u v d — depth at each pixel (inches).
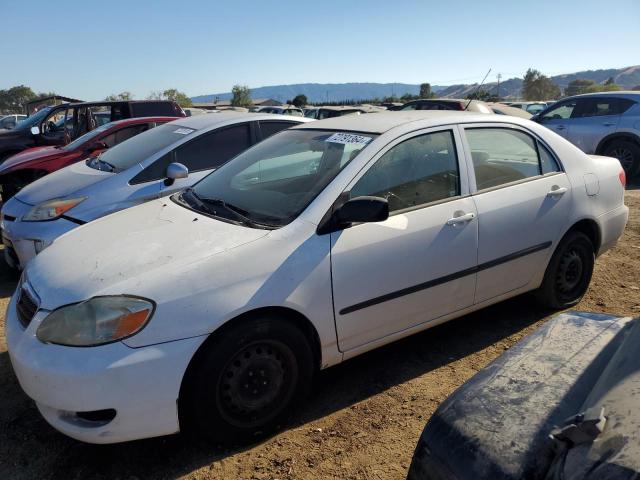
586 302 175.6
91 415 98.0
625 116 395.9
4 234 204.1
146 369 96.1
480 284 141.4
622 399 55.5
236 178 144.8
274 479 100.3
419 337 157.2
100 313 97.2
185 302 99.7
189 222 123.0
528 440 59.4
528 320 165.3
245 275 105.2
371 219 111.7
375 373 137.6
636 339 68.1
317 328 113.7
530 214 148.2
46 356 96.9
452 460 61.4
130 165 211.5
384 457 105.5
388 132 132.0
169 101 423.5
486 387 70.2
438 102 521.7
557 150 161.3
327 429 115.0
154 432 99.7
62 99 641.0
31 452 110.2
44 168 280.1
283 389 111.7
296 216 116.6
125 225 129.0
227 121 231.6
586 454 50.6
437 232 129.6
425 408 121.2
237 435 107.7
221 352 102.3
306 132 152.2
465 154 141.2
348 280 116.3
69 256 117.5
